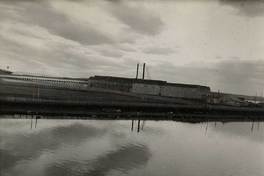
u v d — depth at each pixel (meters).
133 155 9.48
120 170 8.30
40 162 8.27
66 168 8.10
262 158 10.54
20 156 8.55
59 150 9.23
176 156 9.87
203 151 10.62
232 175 8.75
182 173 8.55
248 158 10.46
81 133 10.97
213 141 11.85
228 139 12.37
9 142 9.48
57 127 11.30
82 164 8.48
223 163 9.73
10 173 7.57
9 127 10.74
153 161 9.20
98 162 8.62
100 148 9.76
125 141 10.73
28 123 11.38
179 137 11.90
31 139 9.88
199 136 12.33
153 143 10.82
